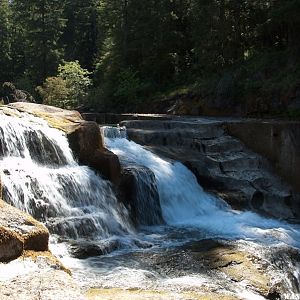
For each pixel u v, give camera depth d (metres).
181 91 27.20
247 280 7.93
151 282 7.38
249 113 22.42
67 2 54.16
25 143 11.81
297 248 10.06
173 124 17.20
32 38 46.78
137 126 17.02
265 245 9.99
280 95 21.19
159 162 14.12
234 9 26.77
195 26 28.72
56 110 15.50
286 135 16.44
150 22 32.22
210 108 24.22
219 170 15.38
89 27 52.25
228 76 24.14
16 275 5.58
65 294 4.88
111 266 8.40
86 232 10.10
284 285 8.30
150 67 32.31
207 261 8.77
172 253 9.27
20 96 35.62
